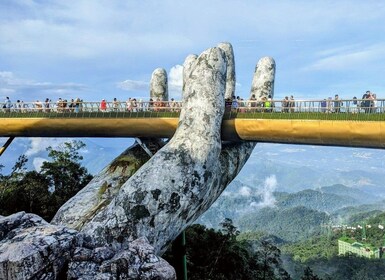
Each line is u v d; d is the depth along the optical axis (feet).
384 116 50.93
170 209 52.75
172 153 56.08
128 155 73.46
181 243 81.87
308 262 395.14
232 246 145.69
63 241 30.86
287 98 62.13
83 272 29.89
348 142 54.34
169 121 66.44
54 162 133.28
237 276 142.20
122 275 29.99
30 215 35.06
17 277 27.53
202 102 60.44
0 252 28.76
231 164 66.39
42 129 73.56
